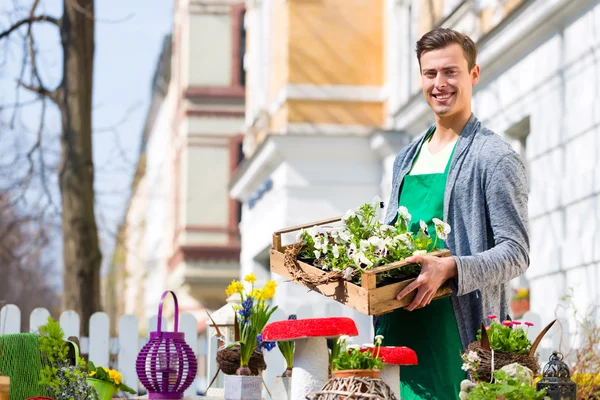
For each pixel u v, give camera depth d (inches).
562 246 370.0
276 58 659.4
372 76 629.6
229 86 1264.8
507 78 434.6
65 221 463.8
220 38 1270.9
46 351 182.5
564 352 302.7
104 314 314.8
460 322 160.9
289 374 175.8
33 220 550.6
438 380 162.1
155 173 1550.2
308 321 151.8
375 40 630.5
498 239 159.5
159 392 180.1
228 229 1235.2
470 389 148.5
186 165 1245.7
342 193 590.6
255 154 628.1
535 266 391.2
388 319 167.9
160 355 180.1
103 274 1315.2
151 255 1446.9
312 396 146.2
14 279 1058.7
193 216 1237.7
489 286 161.3
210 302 1229.1
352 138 585.6
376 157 592.1
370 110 626.5
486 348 153.1
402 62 597.0
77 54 477.4
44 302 1187.3
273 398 171.8
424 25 559.2
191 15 1270.9
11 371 177.5
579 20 369.1
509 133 437.7
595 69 357.7
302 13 628.1
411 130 560.4
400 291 152.9
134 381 312.8
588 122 359.3
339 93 624.7
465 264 153.1
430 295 152.6
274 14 673.6
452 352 161.9
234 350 166.6
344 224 161.6
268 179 629.6
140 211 1529.3
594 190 350.9
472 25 474.0
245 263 711.1
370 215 162.1
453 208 164.4
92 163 473.7
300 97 622.8
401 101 595.5
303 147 586.6
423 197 169.0
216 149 1253.7
